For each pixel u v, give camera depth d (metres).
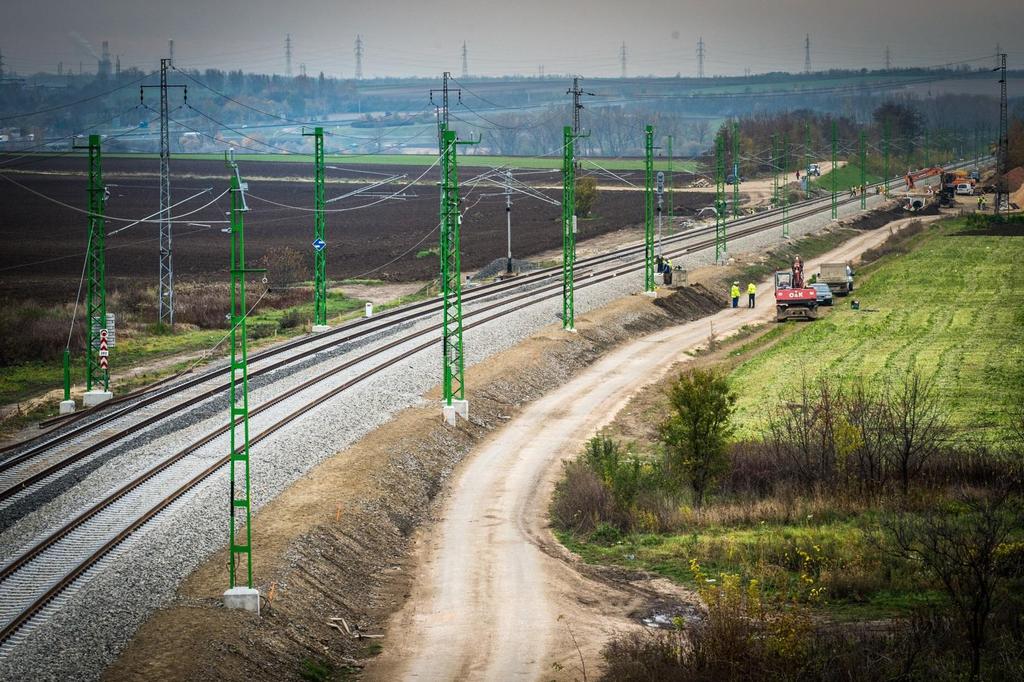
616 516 98.25
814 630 68.81
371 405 127.06
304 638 70.31
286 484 98.12
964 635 65.94
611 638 73.56
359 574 84.81
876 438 108.69
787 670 62.28
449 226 129.12
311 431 112.44
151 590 70.69
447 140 126.56
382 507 97.81
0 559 74.94
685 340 190.75
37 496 88.94
